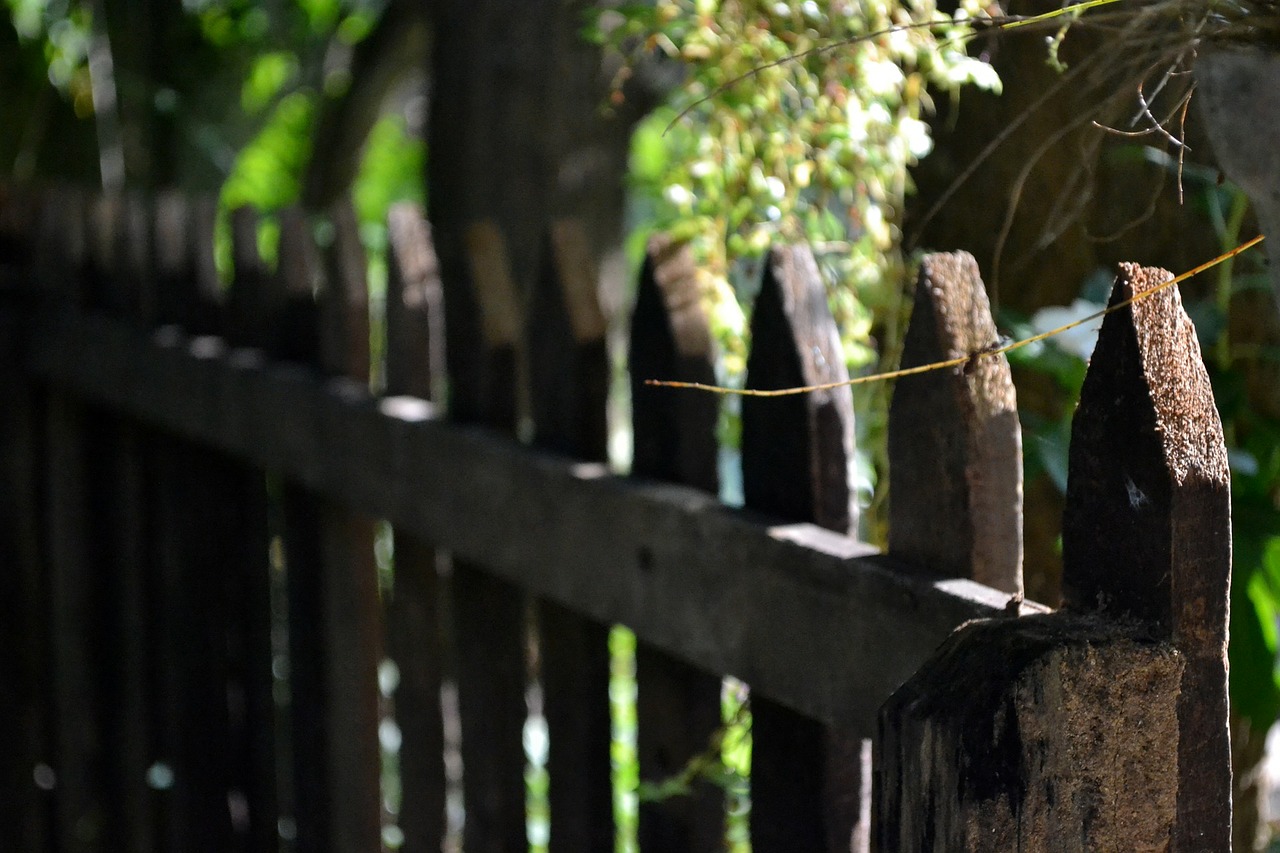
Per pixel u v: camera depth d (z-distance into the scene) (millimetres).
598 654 1744
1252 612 1310
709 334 1551
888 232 1621
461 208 3922
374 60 5211
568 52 3812
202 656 2693
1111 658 867
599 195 3943
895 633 1171
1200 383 888
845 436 1377
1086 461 919
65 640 3047
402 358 2057
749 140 1598
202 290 2566
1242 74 934
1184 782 895
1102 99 1336
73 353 2896
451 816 2146
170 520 2746
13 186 3033
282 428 2275
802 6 1536
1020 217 1472
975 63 1354
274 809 2582
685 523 1458
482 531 1836
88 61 4617
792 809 1417
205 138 5336
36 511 3104
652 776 1672
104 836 3068
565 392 1741
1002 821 878
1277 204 935
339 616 2264
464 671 2010
